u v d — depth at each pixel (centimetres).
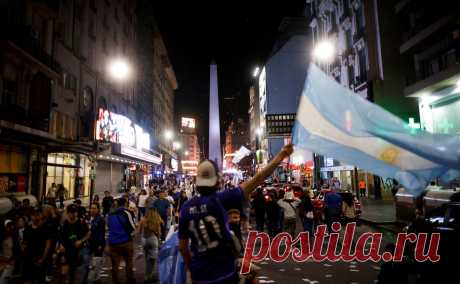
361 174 3017
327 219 1288
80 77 2678
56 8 2172
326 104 349
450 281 577
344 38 3362
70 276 689
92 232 740
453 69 1812
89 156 2309
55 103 2073
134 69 4569
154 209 793
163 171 6544
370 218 1739
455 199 779
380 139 340
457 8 1784
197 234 256
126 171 4062
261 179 284
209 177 274
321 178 3938
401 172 332
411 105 2762
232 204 270
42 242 674
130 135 3431
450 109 2050
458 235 595
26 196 1666
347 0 3281
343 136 343
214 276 249
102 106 3238
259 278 769
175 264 545
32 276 670
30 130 1672
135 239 1372
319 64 4088
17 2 1842
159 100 6775
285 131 4500
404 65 2381
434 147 333
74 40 2619
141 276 823
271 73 6203
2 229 746
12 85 1802
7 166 1745
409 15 2362
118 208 733
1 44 1619
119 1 3859
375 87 2764
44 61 1977
